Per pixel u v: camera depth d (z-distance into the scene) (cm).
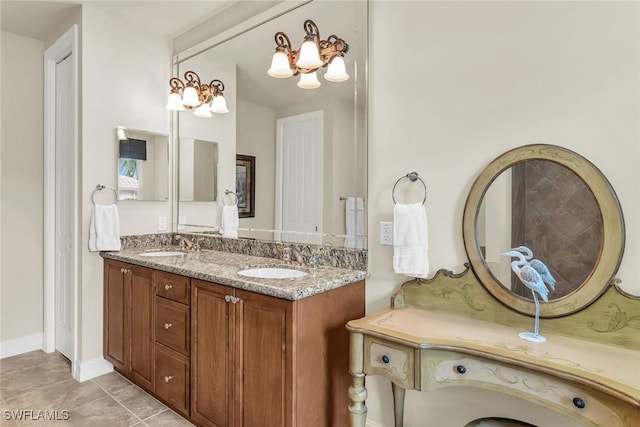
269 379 158
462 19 160
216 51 264
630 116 123
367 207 190
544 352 117
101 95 256
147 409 212
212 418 182
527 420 143
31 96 292
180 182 298
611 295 124
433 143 169
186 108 284
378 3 186
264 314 159
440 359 127
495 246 150
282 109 227
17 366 267
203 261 222
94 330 255
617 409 95
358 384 145
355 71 194
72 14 255
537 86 142
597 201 127
